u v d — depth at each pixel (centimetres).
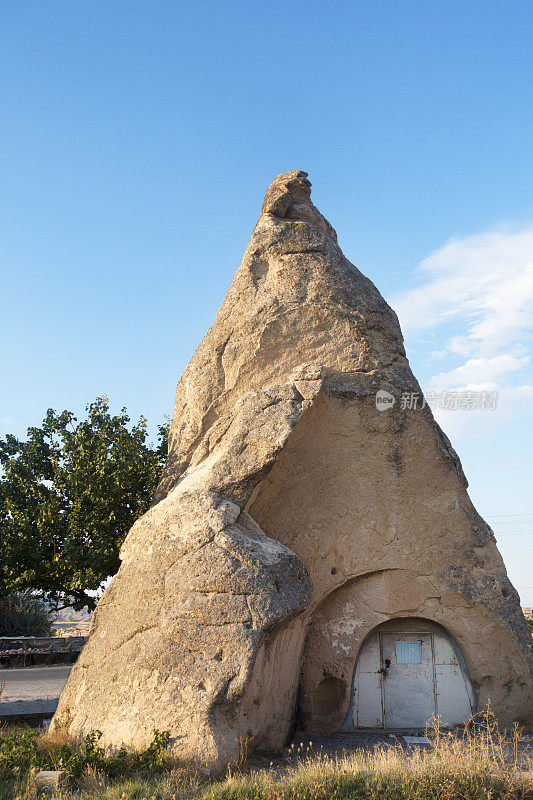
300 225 1425
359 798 766
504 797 767
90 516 1908
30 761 873
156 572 1051
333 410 1263
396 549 1281
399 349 1359
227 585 995
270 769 917
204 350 1394
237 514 1090
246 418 1188
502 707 1236
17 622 3231
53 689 1794
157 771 859
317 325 1332
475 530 1305
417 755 929
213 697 916
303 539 1256
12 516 1942
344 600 1274
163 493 1323
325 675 1244
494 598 1266
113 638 1044
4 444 2150
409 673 1279
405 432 1295
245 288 1396
